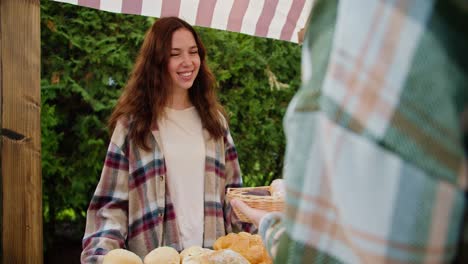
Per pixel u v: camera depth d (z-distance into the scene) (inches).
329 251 19.9
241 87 129.7
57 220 124.1
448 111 17.6
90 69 118.0
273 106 131.3
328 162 19.0
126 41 119.8
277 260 21.9
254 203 57.1
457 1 18.2
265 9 88.7
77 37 115.3
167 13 83.7
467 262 18.0
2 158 66.9
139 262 56.7
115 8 79.9
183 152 77.4
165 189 75.5
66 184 120.5
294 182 20.6
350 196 18.4
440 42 18.1
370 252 18.1
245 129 130.0
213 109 82.7
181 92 80.5
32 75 66.6
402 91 17.9
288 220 21.2
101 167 120.9
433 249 17.6
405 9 18.6
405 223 17.5
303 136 20.4
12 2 65.4
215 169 80.4
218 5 86.1
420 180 17.3
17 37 65.7
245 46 127.5
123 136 75.1
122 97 78.5
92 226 72.4
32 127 67.2
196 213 77.0
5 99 66.2
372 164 17.9
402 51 18.2
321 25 21.5
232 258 52.3
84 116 119.3
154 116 76.2
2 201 67.6
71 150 120.4
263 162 132.8
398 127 17.7
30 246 68.5
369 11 19.3
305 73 21.7
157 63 77.2
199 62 79.4
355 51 19.1
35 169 68.0
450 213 17.5
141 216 73.6
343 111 18.8
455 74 18.0
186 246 75.2
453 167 17.5
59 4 114.7
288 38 93.0
